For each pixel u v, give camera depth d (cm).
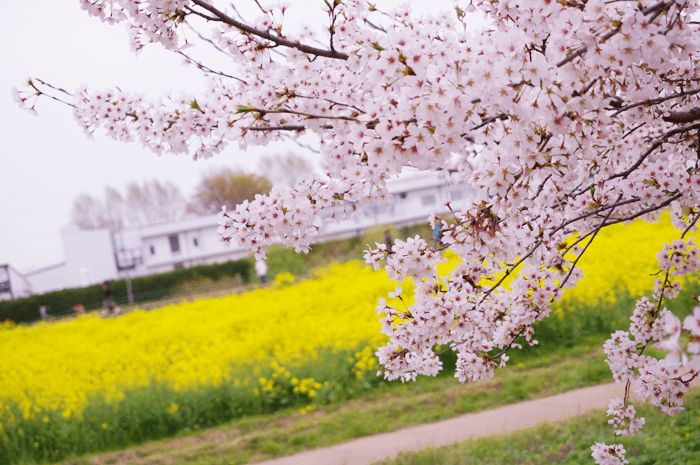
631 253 1169
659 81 248
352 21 259
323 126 279
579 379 716
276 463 651
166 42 237
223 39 260
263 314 1502
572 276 285
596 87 209
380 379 863
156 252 5612
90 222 7156
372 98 277
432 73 175
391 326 271
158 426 834
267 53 266
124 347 1393
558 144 198
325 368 890
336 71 295
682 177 268
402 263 256
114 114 275
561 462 496
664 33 182
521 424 616
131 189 7138
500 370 824
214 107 280
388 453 611
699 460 438
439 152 185
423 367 283
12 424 827
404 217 4997
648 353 652
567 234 307
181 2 223
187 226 5597
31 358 1473
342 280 1869
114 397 877
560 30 184
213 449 727
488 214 236
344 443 675
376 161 190
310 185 250
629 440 502
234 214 238
